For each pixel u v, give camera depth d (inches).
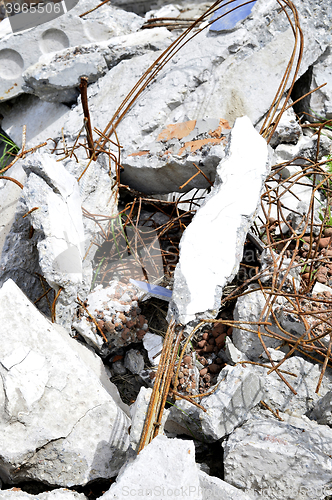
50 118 85.5
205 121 67.2
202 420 50.6
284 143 73.6
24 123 88.2
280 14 72.4
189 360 57.6
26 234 60.6
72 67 79.4
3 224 72.3
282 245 64.8
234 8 72.6
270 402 53.7
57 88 81.6
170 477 43.1
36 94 83.6
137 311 59.8
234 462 49.7
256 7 73.1
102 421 51.2
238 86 71.7
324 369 51.4
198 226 55.0
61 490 47.8
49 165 56.8
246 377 51.8
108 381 57.6
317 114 76.3
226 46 72.2
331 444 49.0
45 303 62.1
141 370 59.2
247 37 72.2
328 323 53.0
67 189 58.6
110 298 59.8
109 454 50.5
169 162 65.4
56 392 51.0
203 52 73.7
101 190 66.6
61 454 49.8
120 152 71.3
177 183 69.1
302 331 56.0
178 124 68.6
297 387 54.0
